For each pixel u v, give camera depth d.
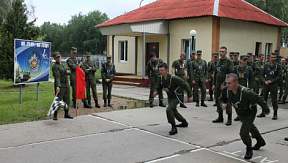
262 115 9.05
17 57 10.05
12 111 8.71
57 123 7.55
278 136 6.81
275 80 8.62
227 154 5.46
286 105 11.56
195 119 8.41
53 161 4.91
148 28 17.05
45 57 11.17
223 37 16.30
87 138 6.30
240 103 5.20
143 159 5.10
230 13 16.38
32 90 14.57
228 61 8.14
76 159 5.03
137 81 17.84
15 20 15.40
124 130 7.03
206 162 5.03
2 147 5.59
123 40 21.44
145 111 9.44
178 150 5.62
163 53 18.55
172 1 20.80
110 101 11.33
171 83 6.68
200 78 10.50
